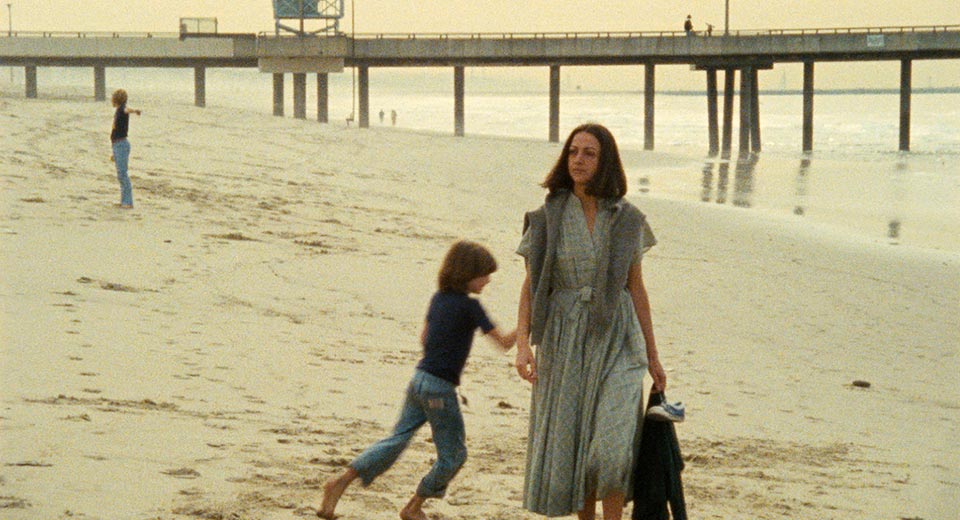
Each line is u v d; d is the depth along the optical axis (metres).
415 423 5.70
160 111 45.31
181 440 6.97
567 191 5.52
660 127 119.62
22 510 5.31
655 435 5.42
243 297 13.35
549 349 5.46
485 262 5.60
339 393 9.15
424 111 172.75
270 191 24.72
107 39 65.69
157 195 21.27
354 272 15.98
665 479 5.39
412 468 7.13
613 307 5.37
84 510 5.41
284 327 11.88
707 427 9.41
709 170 49.72
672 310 15.91
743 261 21.55
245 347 10.48
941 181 44.78
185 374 9.02
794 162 56.41
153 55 65.88
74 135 31.05
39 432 6.68
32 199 18.61
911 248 25.23
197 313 11.95
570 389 5.38
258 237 18.03
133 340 10.03
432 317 5.63
